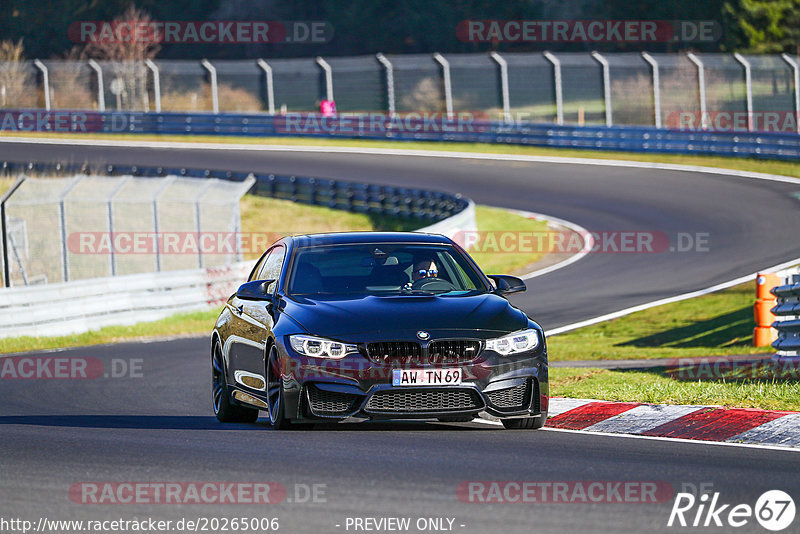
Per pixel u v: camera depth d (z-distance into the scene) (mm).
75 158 157750
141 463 25266
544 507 20391
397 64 180875
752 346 55719
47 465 25266
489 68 179125
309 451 26625
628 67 175000
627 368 47500
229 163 153625
